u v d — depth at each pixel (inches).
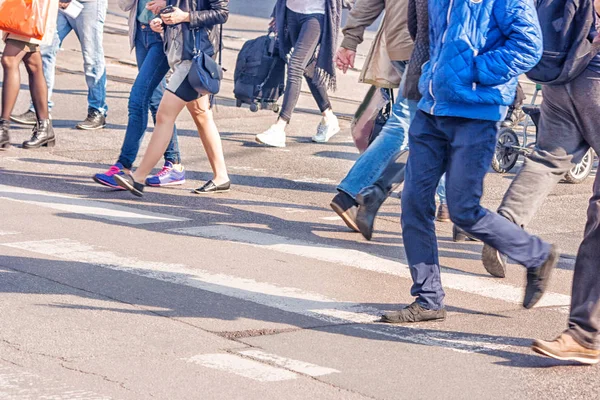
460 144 345.1
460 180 346.9
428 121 352.2
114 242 457.4
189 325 351.3
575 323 331.0
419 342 349.7
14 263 411.2
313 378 308.2
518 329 370.6
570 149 414.9
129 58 1098.7
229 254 452.4
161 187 588.4
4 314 348.5
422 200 358.9
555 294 422.6
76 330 337.4
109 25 1328.7
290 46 734.5
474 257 482.0
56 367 303.0
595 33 382.3
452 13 334.6
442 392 303.7
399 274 438.9
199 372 306.3
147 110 565.3
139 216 513.3
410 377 314.7
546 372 326.3
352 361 326.0
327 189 614.2
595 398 305.6
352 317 374.3
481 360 335.0
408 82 411.2
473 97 335.6
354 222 494.3
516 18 328.8
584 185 677.9
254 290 399.5
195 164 663.8
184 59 531.8
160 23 528.1
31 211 506.3
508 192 417.4
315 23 714.2
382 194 489.7
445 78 336.2
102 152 676.1
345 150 741.3
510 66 329.7
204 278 410.6
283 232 502.9
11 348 316.5
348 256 464.4
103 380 294.8
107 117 804.6
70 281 392.2
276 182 623.2
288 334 349.7
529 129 848.9
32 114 745.6
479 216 350.9
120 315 356.5
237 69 754.8
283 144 735.1
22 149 666.8
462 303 401.4
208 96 564.4
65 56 1091.9
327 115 761.0
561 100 402.0
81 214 507.2
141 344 328.2
